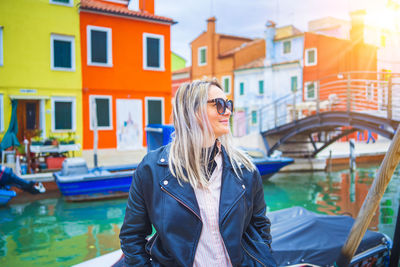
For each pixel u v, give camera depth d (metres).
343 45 20.14
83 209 9.12
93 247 6.32
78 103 15.08
